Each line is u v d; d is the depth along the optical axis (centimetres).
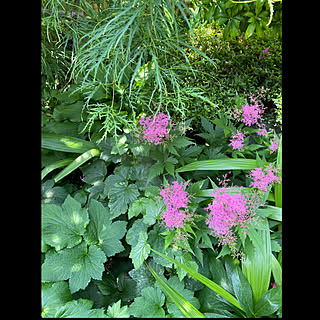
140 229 58
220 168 62
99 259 54
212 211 53
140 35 63
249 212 54
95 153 68
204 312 54
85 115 73
